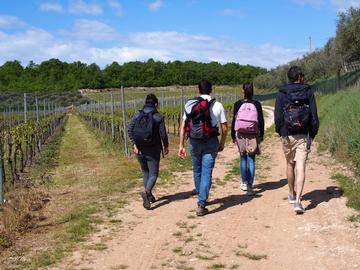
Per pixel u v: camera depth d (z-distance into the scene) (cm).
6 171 1245
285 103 661
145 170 764
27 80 7312
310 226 615
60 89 6725
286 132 665
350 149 988
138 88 7219
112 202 799
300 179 663
